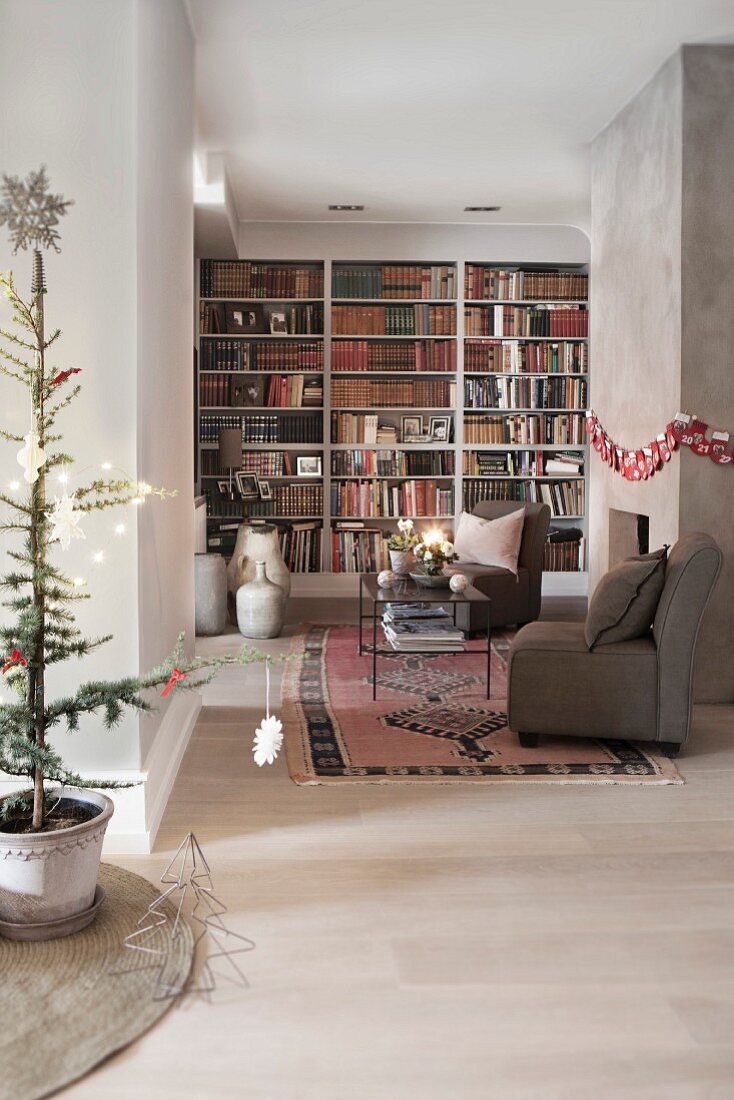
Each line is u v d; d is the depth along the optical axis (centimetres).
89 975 240
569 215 848
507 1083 202
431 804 365
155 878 298
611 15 457
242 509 886
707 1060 210
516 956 254
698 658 517
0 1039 213
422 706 504
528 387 899
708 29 474
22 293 311
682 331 499
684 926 271
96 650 319
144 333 325
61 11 307
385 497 901
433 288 884
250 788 380
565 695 423
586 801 369
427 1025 222
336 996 234
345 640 682
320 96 560
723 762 418
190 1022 223
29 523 312
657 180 529
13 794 278
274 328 883
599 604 420
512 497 909
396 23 464
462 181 739
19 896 255
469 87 548
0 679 308
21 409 312
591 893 291
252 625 684
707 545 410
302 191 765
